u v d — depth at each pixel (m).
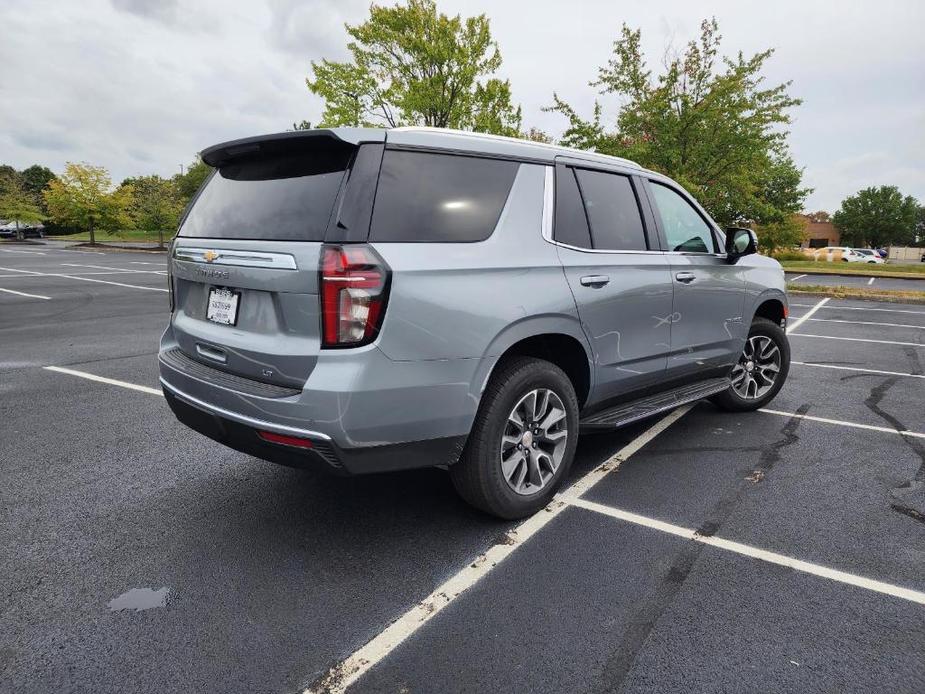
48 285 15.71
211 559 2.75
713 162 15.76
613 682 2.01
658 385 3.99
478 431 2.85
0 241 44.34
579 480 3.66
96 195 38.94
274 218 2.62
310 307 2.42
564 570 2.68
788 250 42.94
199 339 2.92
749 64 15.11
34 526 3.03
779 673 2.05
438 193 2.73
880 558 2.79
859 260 49.97
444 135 2.85
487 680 2.02
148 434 4.40
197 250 2.91
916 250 74.81
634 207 3.81
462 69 19.09
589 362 3.36
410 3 19.20
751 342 4.98
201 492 3.45
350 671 2.05
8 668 2.05
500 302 2.81
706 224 4.46
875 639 2.23
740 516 3.20
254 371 2.64
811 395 5.71
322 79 19.86
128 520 3.11
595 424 3.44
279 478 3.65
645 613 2.38
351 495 3.43
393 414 2.51
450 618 2.34
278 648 2.17
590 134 16.03
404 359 2.50
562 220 3.27
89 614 2.35
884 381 6.32
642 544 2.91
